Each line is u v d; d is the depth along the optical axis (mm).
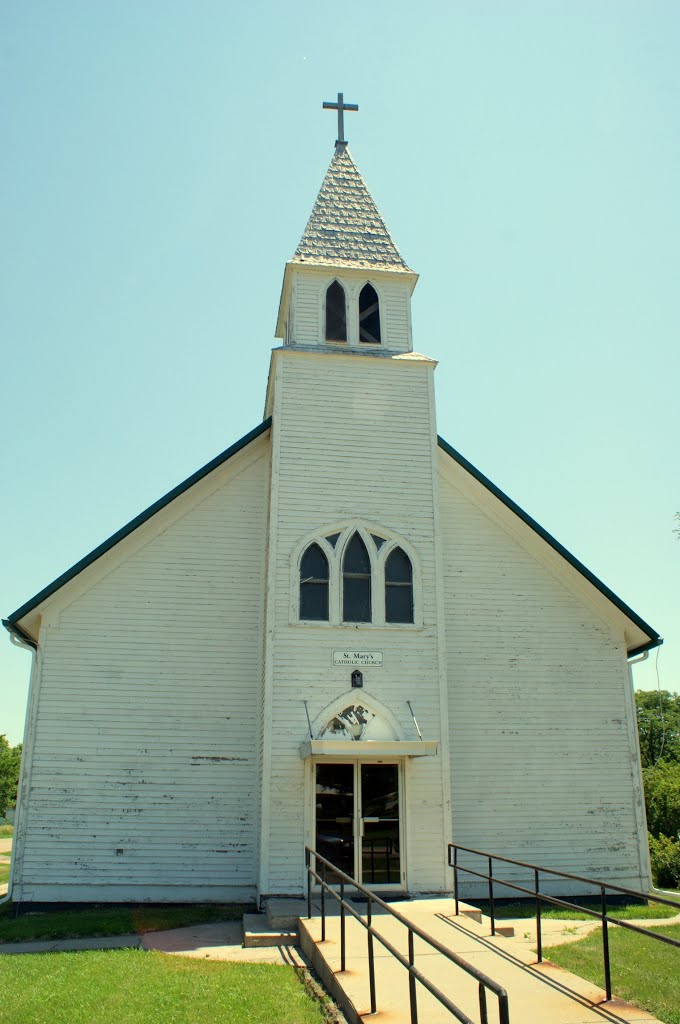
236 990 9531
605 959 8930
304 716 15727
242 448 18406
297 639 16141
